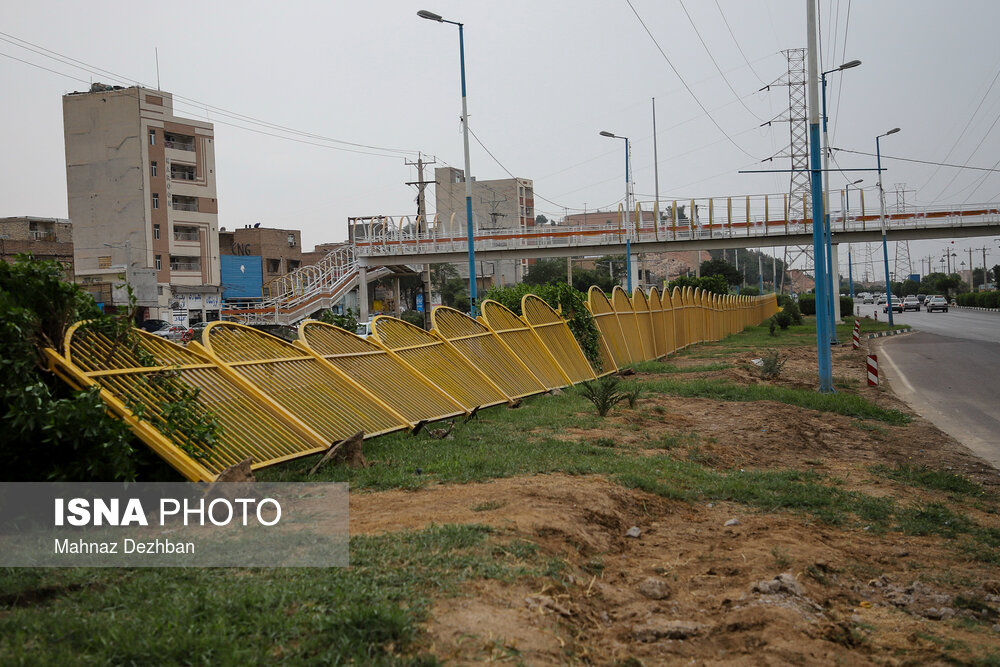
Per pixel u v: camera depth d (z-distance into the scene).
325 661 4.25
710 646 5.12
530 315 21.33
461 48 27.20
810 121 19.77
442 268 94.88
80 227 62.09
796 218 55.75
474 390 15.43
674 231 54.00
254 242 76.62
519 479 8.97
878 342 41.84
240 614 4.82
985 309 96.62
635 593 6.06
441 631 4.66
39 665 4.08
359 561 5.87
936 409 18.27
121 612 4.92
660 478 9.70
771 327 49.56
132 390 8.48
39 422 7.18
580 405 16.08
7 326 7.42
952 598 6.40
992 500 10.02
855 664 4.91
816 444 13.32
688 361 31.73
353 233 60.00
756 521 8.29
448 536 6.39
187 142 64.75
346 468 9.33
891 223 53.97
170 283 62.97
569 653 4.67
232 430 9.16
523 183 119.19
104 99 61.19
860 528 8.40
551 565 5.99
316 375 11.72
